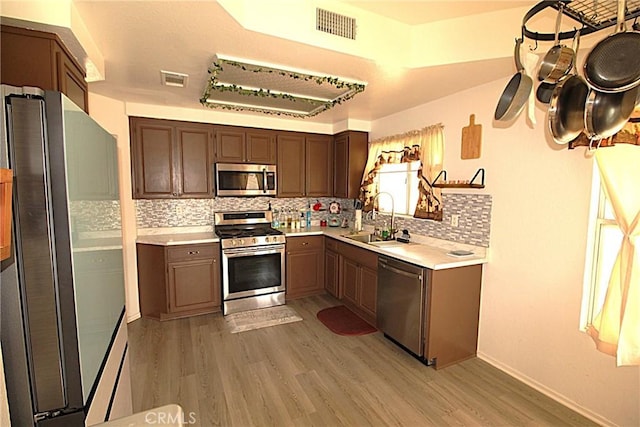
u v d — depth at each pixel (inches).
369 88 105.2
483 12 79.9
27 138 35.2
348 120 155.3
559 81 51.7
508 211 95.3
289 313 142.3
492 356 102.2
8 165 34.7
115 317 58.6
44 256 36.6
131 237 134.0
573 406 81.7
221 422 76.7
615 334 66.4
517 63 52.1
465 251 108.1
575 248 80.4
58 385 38.3
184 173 141.6
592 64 42.3
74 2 56.9
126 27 65.9
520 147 91.5
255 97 113.3
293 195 165.2
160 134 136.2
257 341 116.8
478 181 103.6
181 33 68.7
